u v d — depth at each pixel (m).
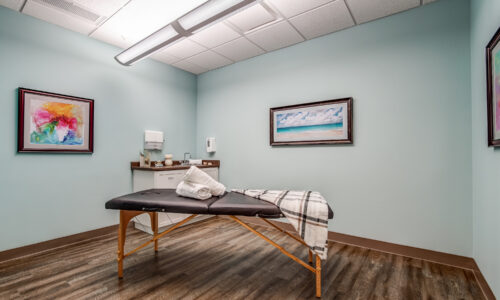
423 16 2.10
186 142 3.75
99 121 2.72
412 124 2.14
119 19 2.32
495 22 1.40
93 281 1.69
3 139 2.07
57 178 2.39
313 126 2.67
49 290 1.58
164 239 2.57
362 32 2.40
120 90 2.93
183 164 3.54
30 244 2.20
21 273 1.81
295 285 1.65
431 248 2.04
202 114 3.85
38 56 2.28
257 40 2.77
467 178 1.90
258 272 1.84
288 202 1.60
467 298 1.50
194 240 2.54
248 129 3.28
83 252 2.21
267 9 2.19
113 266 1.93
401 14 2.20
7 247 2.08
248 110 3.29
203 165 3.34
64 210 2.43
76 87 2.54
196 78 3.94
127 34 2.61
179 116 3.64
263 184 3.12
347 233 2.46
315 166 2.68
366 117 2.37
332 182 2.56
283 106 2.92
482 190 1.66
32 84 2.24
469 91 1.90
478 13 1.71
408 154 2.16
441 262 1.99
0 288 1.60
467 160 1.91
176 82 3.61
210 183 1.86
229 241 2.51
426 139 2.08
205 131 3.80
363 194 2.38
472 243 1.87
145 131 3.16
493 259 1.46
